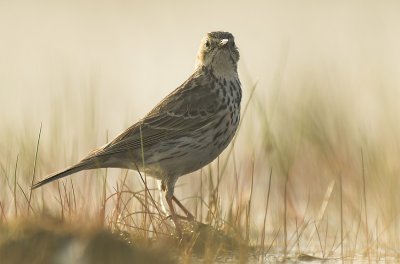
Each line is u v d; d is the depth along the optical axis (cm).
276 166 1492
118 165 1178
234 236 1101
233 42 1252
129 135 1177
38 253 902
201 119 1194
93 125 1553
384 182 1412
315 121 1698
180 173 1201
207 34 1262
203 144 1196
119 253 918
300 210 1372
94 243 916
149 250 951
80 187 1342
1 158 1473
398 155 1609
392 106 2047
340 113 1794
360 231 1230
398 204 1349
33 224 947
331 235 1217
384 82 2300
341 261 1062
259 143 1625
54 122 1538
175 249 1038
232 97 1227
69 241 919
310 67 2283
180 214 1295
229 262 1029
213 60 1234
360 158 1602
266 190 1477
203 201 1178
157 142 1185
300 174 1553
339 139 1647
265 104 1777
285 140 1588
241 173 1502
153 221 1121
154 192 1268
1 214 1050
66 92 1764
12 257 901
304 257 1076
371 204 1398
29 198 1171
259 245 1127
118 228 1042
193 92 1217
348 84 2150
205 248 1045
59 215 1044
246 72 1947
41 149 1489
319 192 1466
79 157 1531
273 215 1319
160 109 1208
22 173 1348
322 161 1559
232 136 1234
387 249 1127
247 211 1127
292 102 1816
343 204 1385
